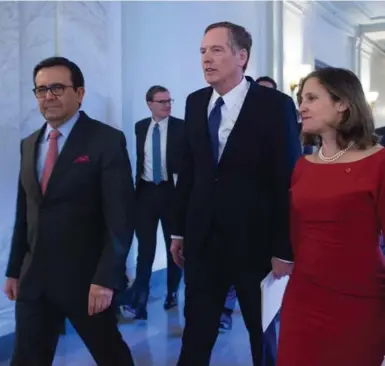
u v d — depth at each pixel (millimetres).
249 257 2441
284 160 2385
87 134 2404
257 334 2492
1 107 3857
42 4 4242
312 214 1944
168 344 4137
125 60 5473
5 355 3871
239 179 2436
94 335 2395
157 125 4910
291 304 2016
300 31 8969
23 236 2564
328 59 10758
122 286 2387
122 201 2348
